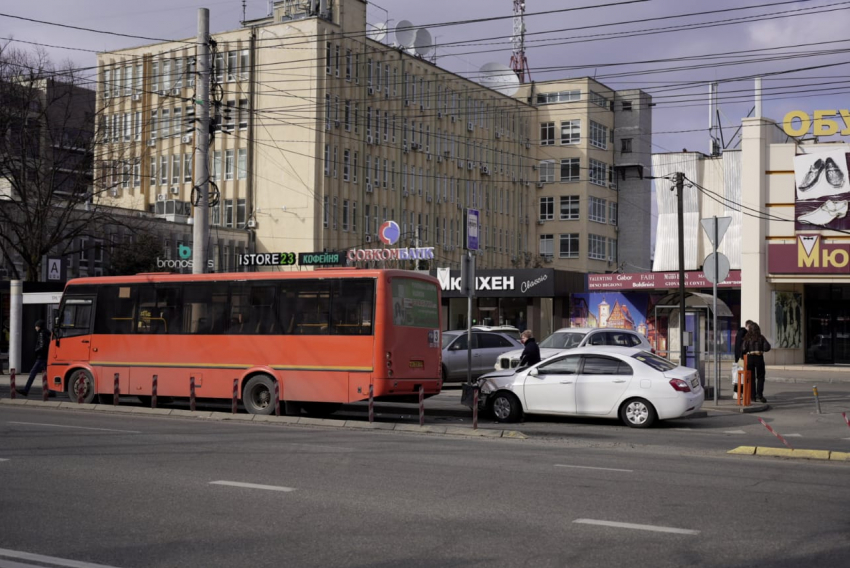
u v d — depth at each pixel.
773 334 41.66
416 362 19.59
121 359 21.61
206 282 20.80
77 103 58.06
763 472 11.99
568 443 15.59
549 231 78.31
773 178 41.16
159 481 10.66
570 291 48.75
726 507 9.31
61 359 22.42
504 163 74.75
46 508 9.07
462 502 9.48
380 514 8.84
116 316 21.84
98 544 7.57
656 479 11.18
